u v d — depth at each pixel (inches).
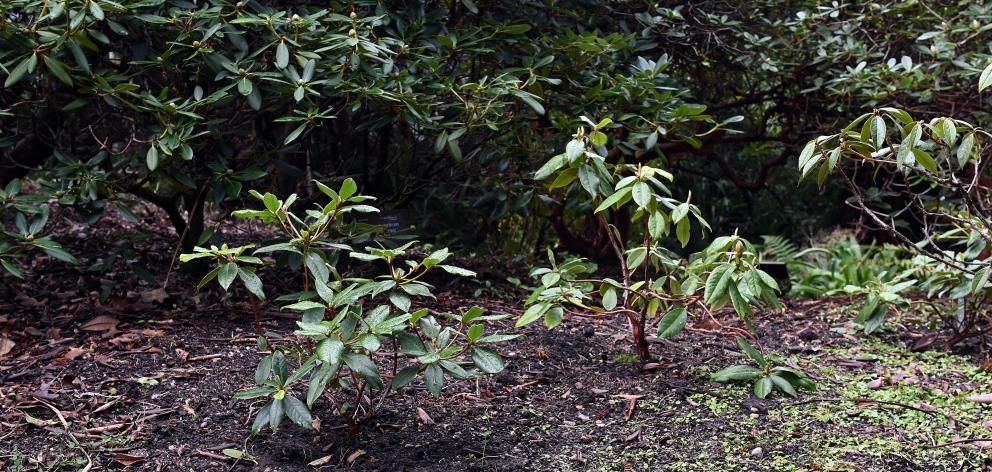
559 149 193.8
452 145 154.5
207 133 141.8
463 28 175.8
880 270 213.9
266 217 102.1
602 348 147.0
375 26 160.6
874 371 141.4
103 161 163.9
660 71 176.4
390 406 117.5
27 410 112.2
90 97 147.8
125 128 173.9
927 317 172.2
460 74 187.0
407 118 153.0
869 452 108.7
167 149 137.6
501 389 126.0
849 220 302.7
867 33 208.7
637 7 205.6
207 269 174.9
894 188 259.3
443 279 192.5
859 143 115.5
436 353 99.6
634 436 112.0
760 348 152.4
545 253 251.1
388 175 201.0
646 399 124.4
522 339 149.5
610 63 181.9
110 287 153.9
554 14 193.6
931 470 104.5
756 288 112.0
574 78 181.8
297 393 118.5
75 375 122.9
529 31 190.7
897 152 112.0
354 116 179.0
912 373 139.9
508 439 110.3
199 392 119.0
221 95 138.8
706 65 218.2
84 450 102.6
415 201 253.4
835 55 199.8
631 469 103.6
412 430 111.1
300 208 184.4
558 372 134.2
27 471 97.7
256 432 97.3
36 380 121.0
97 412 112.1
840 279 210.2
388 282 100.1
